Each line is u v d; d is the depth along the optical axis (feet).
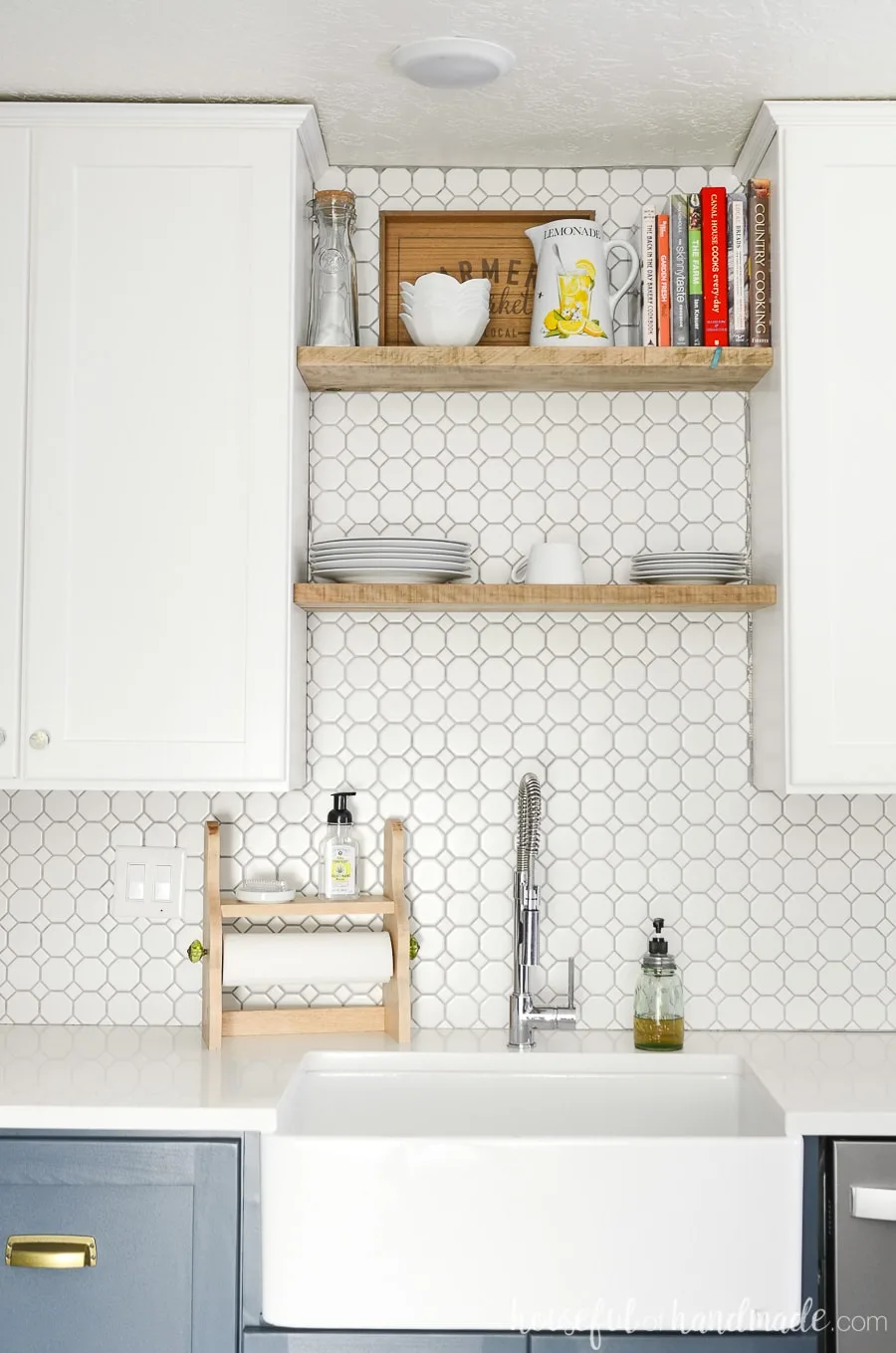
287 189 6.23
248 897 6.68
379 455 7.11
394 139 6.84
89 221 6.22
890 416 6.23
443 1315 5.16
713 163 7.16
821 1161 5.40
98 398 6.18
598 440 7.11
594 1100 6.37
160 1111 5.30
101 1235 5.29
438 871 7.02
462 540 7.10
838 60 5.97
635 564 6.73
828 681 6.19
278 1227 5.20
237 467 6.18
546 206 7.20
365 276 7.15
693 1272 5.20
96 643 6.13
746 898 7.01
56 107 6.20
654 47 5.84
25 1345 5.27
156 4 5.49
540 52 5.89
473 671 7.07
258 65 6.02
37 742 6.08
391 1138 5.21
